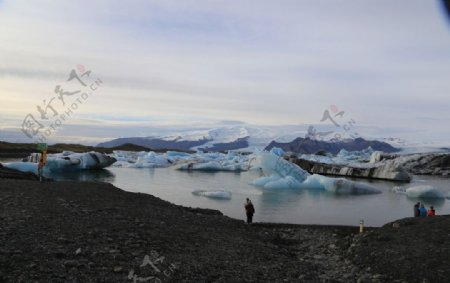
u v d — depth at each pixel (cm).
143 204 2478
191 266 1368
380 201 4531
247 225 2467
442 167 9519
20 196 2069
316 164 9075
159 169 8994
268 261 1630
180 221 2142
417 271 1548
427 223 2111
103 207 2105
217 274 1324
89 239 1477
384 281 1503
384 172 7800
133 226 1781
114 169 8481
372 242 1930
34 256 1217
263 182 5928
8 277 1039
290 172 6312
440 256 1642
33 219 1642
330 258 1880
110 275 1167
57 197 2178
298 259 1823
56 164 7069
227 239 1923
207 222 2289
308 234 2444
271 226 2638
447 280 1452
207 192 4544
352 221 3300
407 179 7500
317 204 4191
